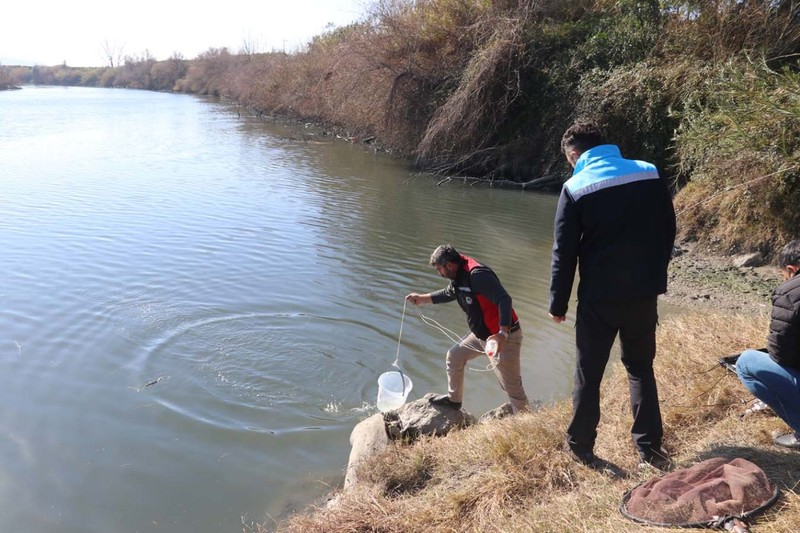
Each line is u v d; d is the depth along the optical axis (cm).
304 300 870
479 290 480
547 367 682
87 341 727
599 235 348
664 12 1706
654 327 363
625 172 349
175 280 936
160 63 8038
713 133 1167
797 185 1011
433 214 1447
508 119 1973
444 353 722
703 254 1104
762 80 1071
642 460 375
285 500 471
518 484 386
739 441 386
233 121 3556
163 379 647
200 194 1558
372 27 2262
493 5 2084
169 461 514
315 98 3150
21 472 493
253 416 586
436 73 2155
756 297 901
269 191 1634
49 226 1210
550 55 1936
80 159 2028
